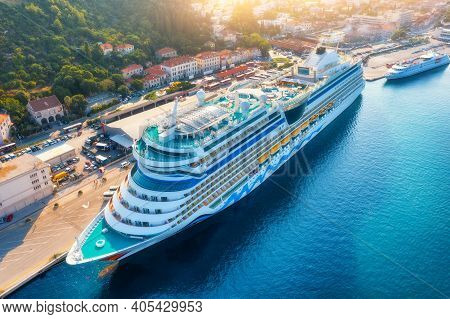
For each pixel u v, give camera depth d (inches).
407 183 4581.7
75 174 4776.1
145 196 3371.1
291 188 4505.4
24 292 3272.6
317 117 5551.2
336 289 3257.9
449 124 6107.3
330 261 3533.5
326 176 4739.2
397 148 5374.0
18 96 6279.5
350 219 4035.4
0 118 5526.6
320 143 5526.6
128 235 3376.0
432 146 5413.4
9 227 3932.1
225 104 4247.0
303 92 5032.0
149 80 7706.7
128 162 5054.1
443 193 4392.2
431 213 4077.3
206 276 3430.1
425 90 7716.5
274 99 4694.9
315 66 5659.5
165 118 3811.5
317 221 4015.8
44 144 5497.1
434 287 3255.4
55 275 3430.1
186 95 7278.5
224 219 4067.4
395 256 3560.5
